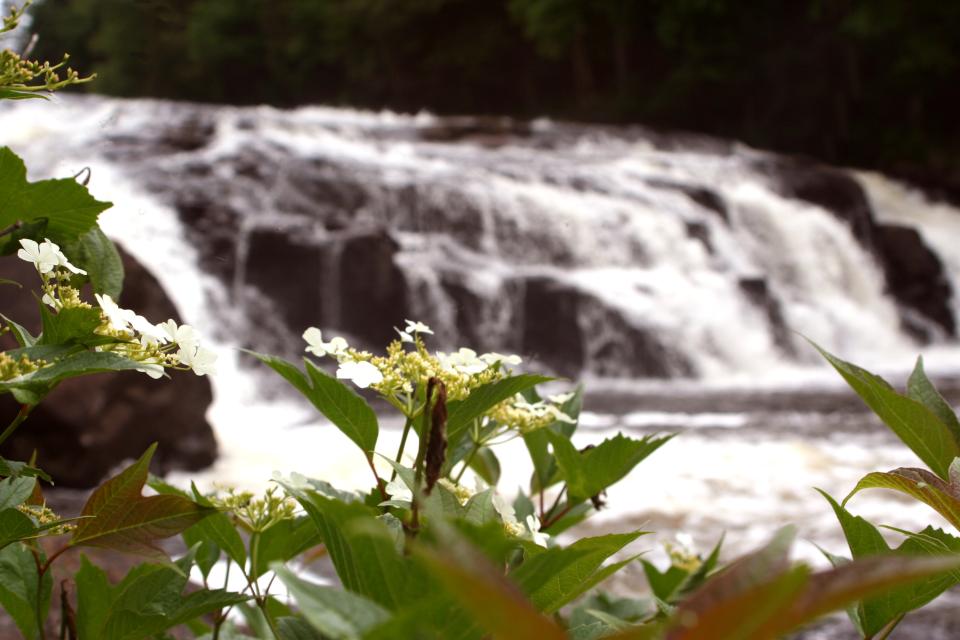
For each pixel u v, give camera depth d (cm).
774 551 45
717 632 43
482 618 44
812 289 2192
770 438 977
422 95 4300
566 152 2522
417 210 1902
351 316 1616
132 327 85
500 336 1705
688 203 2202
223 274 1609
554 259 1941
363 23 4203
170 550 489
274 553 106
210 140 1994
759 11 3528
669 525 661
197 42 4000
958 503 84
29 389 80
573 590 78
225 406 1231
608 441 124
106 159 1773
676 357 1733
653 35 3797
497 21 4150
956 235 2505
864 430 1023
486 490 76
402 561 63
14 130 1798
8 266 638
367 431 95
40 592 99
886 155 3369
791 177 2503
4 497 91
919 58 3288
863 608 95
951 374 1670
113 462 693
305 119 2423
